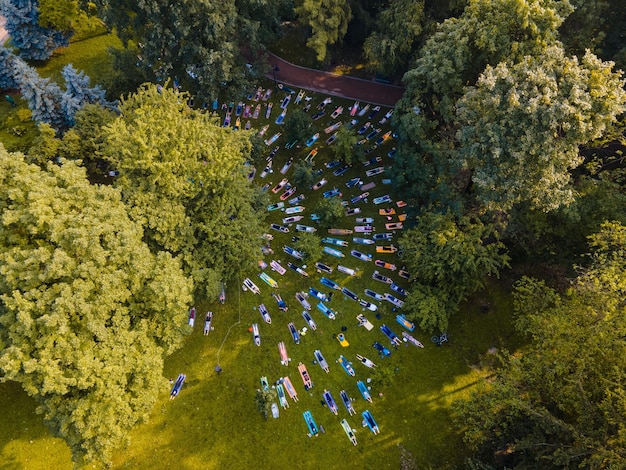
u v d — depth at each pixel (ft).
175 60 212.43
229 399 160.45
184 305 135.03
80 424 119.34
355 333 173.99
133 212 144.46
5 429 154.10
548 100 129.49
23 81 188.14
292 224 201.77
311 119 226.38
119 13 200.44
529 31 155.94
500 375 139.85
